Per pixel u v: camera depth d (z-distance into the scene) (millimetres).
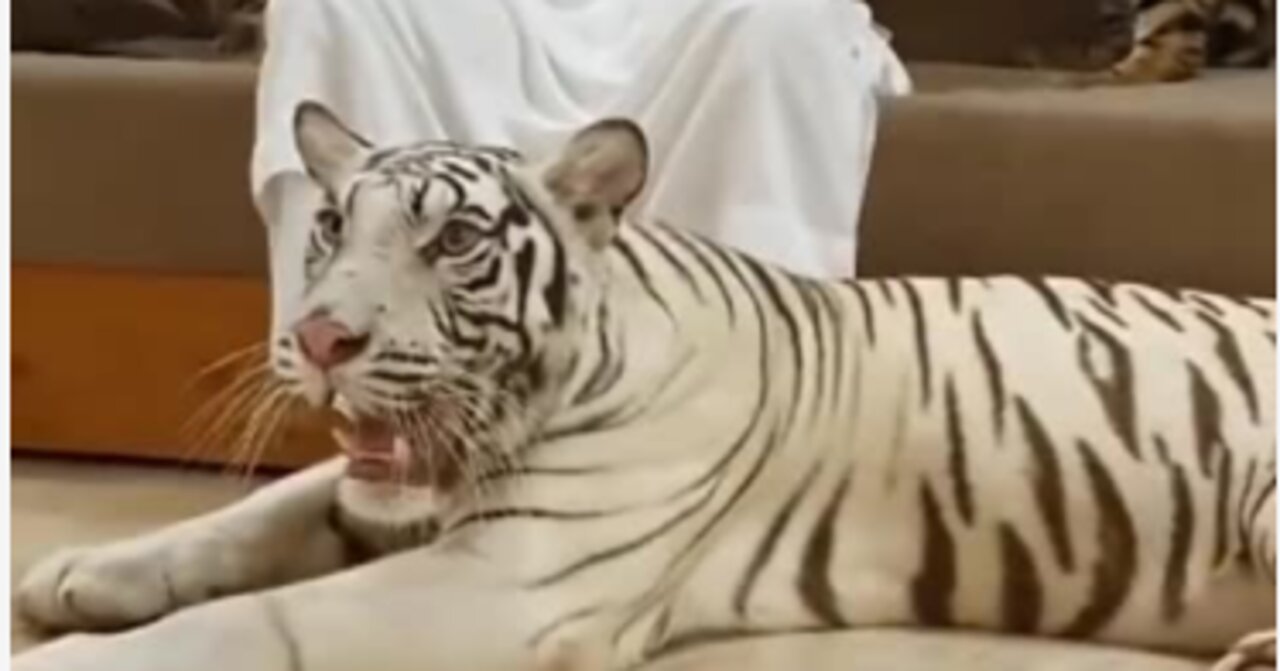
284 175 3020
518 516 2488
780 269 2779
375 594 2426
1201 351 2707
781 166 3146
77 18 3688
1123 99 3400
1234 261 3266
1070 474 2623
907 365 2670
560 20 3355
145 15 3758
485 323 2438
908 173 3303
